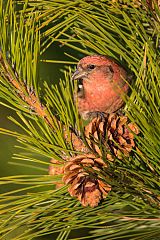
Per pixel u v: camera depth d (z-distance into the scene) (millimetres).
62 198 3664
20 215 3656
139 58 3746
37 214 3654
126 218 3660
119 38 3824
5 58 3699
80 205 3668
